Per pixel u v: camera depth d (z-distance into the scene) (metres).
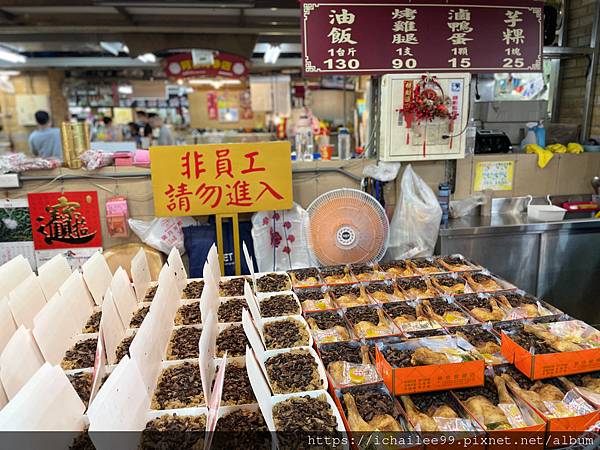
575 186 3.46
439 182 3.24
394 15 2.77
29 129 8.64
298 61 8.17
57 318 1.82
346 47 2.77
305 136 3.62
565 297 3.23
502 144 3.40
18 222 2.97
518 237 3.06
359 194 2.70
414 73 2.87
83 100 9.13
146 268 2.49
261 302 2.19
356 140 7.15
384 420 1.37
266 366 1.66
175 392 1.54
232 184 2.80
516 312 2.01
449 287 2.26
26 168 2.90
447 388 1.52
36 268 3.05
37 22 4.82
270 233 3.02
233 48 5.31
